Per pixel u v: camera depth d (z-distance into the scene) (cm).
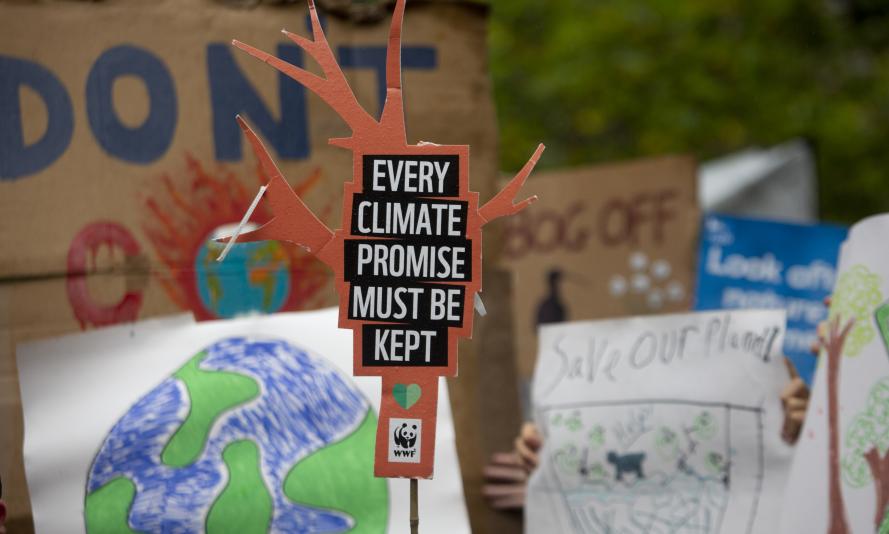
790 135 992
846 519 241
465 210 223
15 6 267
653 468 294
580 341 311
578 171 567
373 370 225
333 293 295
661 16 1001
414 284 224
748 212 693
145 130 278
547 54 1009
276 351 268
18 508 262
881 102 1041
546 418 308
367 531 258
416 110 315
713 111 994
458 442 321
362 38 308
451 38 319
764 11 1007
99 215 273
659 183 559
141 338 263
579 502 298
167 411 257
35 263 266
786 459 284
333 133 299
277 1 294
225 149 286
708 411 292
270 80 292
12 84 266
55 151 270
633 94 996
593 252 564
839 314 254
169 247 279
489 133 324
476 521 325
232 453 257
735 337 295
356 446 264
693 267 555
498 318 358
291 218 224
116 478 252
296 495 257
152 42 280
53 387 255
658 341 303
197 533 251
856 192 1038
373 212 224
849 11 1070
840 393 248
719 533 284
